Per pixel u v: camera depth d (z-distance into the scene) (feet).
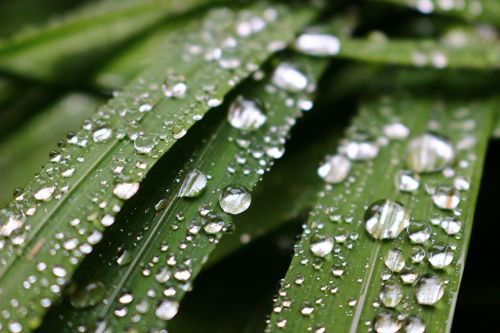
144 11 0.52
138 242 0.43
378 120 0.49
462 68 0.50
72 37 0.51
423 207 0.45
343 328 0.42
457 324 0.52
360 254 0.44
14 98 0.55
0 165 0.54
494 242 0.53
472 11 0.50
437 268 0.43
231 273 0.50
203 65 0.48
